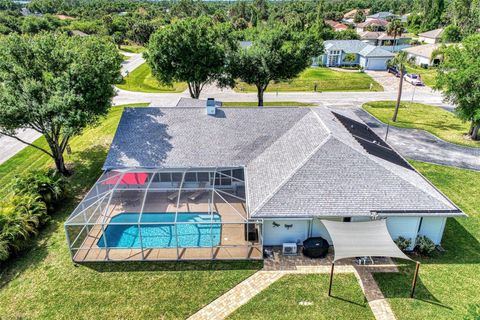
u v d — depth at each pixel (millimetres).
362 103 64062
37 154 40625
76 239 24031
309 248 24156
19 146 42875
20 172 36375
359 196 24422
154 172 29078
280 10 187375
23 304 20859
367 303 20812
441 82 44344
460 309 20328
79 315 20109
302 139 29875
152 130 32438
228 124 33375
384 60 95312
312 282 22375
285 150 29641
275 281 22453
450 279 22609
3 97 29047
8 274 23078
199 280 22500
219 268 23469
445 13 147000
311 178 25203
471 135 46219
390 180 25250
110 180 28016
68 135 30281
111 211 26062
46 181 29750
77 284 22250
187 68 49594
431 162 39562
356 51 100750
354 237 22406
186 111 34344
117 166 29625
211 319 19844
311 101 65062
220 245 24766
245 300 21078
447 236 27078
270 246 25672
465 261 24297
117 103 61906
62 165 35062
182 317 19953
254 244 24844
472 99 41938
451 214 23625
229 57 51906
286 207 23859
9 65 31188
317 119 32062
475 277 22797
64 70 32406
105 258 24172
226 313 20219
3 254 23016
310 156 26359
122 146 31109
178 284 22203
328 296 21312
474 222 28828
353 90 75438
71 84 31000
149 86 76188
